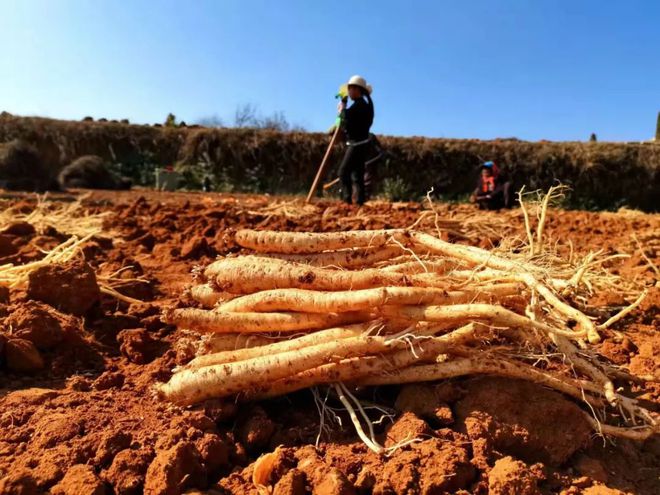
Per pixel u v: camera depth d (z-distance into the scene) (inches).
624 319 165.5
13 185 535.8
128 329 137.9
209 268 117.7
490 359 101.7
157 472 81.0
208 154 890.7
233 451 93.0
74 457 86.6
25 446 91.4
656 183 892.0
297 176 898.1
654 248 267.0
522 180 904.9
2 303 143.4
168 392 101.1
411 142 911.0
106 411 101.5
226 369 99.0
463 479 84.1
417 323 103.4
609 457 98.6
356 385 104.6
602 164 888.9
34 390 110.2
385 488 82.7
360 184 374.9
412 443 89.7
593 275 167.6
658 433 106.7
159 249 233.8
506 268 109.5
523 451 94.5
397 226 267.1
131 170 874.1
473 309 96.5
